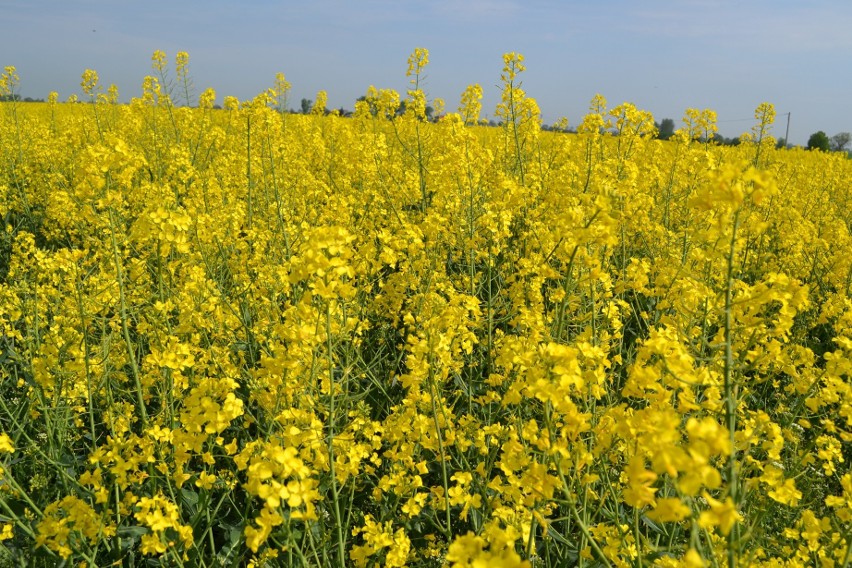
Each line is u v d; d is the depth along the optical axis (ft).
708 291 10.48
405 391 14.53
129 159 11.27
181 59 32.55
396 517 10.16
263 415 11.80
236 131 39.60
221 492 10.93
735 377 10.34
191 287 13.79
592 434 8.36
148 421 10.14
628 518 9.46
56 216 23.84
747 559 6.95
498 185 21.12
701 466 4.53
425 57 24.71
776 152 56.39
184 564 9.39
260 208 24.63
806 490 11.01
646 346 7.38
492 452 10.92
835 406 11.18
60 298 14.62
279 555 9.74
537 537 10.40
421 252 16.37
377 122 40.73
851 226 33.53
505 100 23.50
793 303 9.86
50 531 8.29
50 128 45.34
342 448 9.38
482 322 13.88
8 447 8.79
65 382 11.42
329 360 8.27
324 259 8.05
